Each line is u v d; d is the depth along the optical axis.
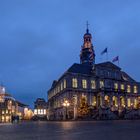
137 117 89.00
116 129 21.78
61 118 99.12
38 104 160.00
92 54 121.19
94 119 77.06
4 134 19.12
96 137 13.88
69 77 93.00
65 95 94.06
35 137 15.18
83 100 89.88
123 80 106.06
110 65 103.12
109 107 90.25
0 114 104.44
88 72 98.88
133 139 12.30
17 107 128.88
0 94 100.06
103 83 99.44
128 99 106.06
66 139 13.00
